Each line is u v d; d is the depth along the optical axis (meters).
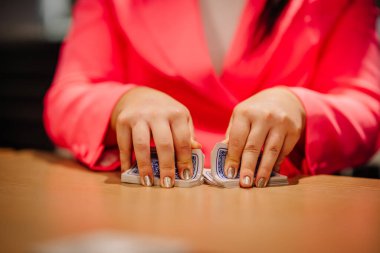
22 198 0.40
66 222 0.32
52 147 1.47
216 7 0.73
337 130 0.60
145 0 0.72
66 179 0.52
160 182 0.47
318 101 0.60
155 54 0.70
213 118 0.69
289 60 0.68
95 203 0.38
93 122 0.61
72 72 0.72
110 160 0.60
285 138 0.50
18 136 1.50
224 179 0.47
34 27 1.48
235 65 0.69
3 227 0.30
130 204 0.38
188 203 0.39
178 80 0.68
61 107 0.67
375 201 0.41
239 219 0.33
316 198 0.42
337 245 0.28
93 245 0.24
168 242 0.26
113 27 0.75
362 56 0.70
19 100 1.49
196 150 0.49
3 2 1.56
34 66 1.47
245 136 0.48
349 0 0.73
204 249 0.26
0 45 1.49
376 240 0.29
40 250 0.24
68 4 1.47
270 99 0.53
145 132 0.48
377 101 0.68
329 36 0.72
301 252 0.26
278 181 0.49
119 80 0.76
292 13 0.67
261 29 0.68
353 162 0.66
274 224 0.32
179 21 0.70
